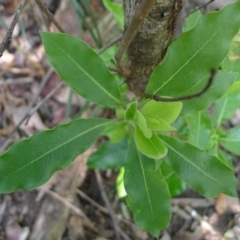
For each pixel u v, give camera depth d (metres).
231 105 0.35
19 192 0.52
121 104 0.28
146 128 0.24
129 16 0.24
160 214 0.27
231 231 0.52
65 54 0.25
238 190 0.53
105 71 0.26
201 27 0.24
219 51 0.24
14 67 0.58
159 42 0.26
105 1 0.35
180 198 0.53
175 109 0.25
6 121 0.56
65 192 0.52
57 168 0.26
